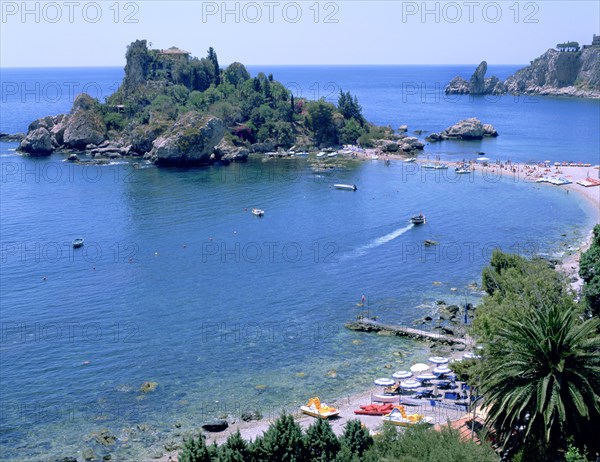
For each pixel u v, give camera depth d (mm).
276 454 59812
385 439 61562
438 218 176125
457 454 55156
